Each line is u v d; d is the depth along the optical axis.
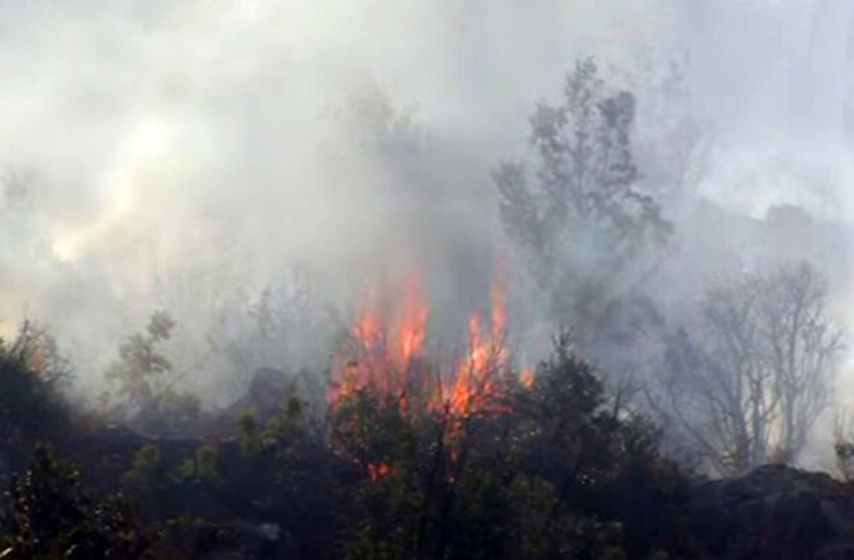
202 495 72.62
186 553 66.06
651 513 74.88
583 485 74.56
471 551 61.91
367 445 72.88
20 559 50.94
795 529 74.06
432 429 67.75
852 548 72.19
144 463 72.31
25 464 72.56
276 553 68.38
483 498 63.00
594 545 64.19
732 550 73.62
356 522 68.88
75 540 51.06
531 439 75.19
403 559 61.31
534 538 62.91
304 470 74.31
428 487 63.16
